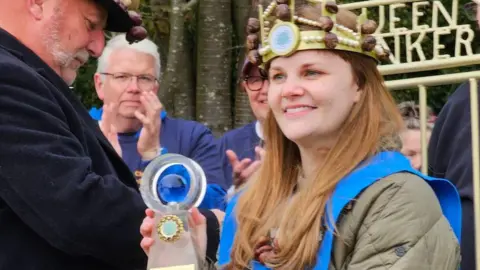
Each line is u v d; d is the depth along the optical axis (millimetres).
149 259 2611
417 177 2512
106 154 3322
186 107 7707
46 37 3188
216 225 3111
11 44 3098
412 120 4418
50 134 2891
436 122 4094
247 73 4223
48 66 3170
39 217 2883
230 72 7699
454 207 2604
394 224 2406
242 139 4570
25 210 2889
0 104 2861
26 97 2900
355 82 2686
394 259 2377
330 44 2607
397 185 2461
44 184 2844
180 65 7617
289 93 2646
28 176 2842
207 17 7496
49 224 2875
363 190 2492
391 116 2703
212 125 7477
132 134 4434
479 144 3643
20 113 2873
